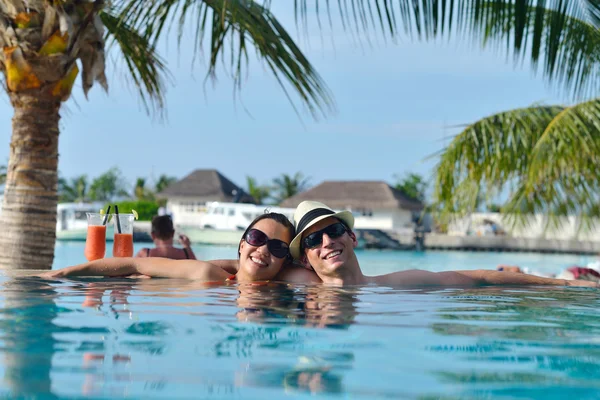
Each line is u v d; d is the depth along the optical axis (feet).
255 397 5.23
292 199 150.92
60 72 19.76
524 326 8.81
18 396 5.16
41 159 20.16
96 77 20.61
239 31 22.72
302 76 22.30
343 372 6.05
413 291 12.98
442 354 6.90
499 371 6.21
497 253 91.56
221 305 10.14
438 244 98.63
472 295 12.57
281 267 14.34
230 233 91.76
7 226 19.95
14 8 19.17
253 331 7.97
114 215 17.06
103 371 5.95
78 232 89.76
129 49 23.98
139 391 5.35
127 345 7.05
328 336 7.75
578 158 33.35
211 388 5.46
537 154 32.35
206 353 6.71
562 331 8.45
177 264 14.55
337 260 13.69
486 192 37.22
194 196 164.45
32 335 7.52
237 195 156.66
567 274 23.80
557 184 37.32
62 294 11.25
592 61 26.50
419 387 5.59
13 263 19.75
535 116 35.58
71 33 19.57
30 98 19.90
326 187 153.99
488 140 35.94
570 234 90.33
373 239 98.32
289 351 6.87
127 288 12.30
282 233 14.08
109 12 23.11
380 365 6.34
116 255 16.97
